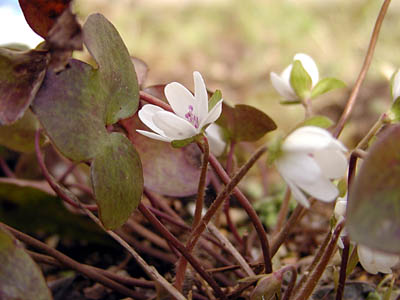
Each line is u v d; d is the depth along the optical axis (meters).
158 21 0.49
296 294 0.12
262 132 0.15
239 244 0.18
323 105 0.33
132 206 0.11
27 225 0.18
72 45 0.09
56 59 0.09
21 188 0.17
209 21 0.49
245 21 0.48
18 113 0.10
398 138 0.09
